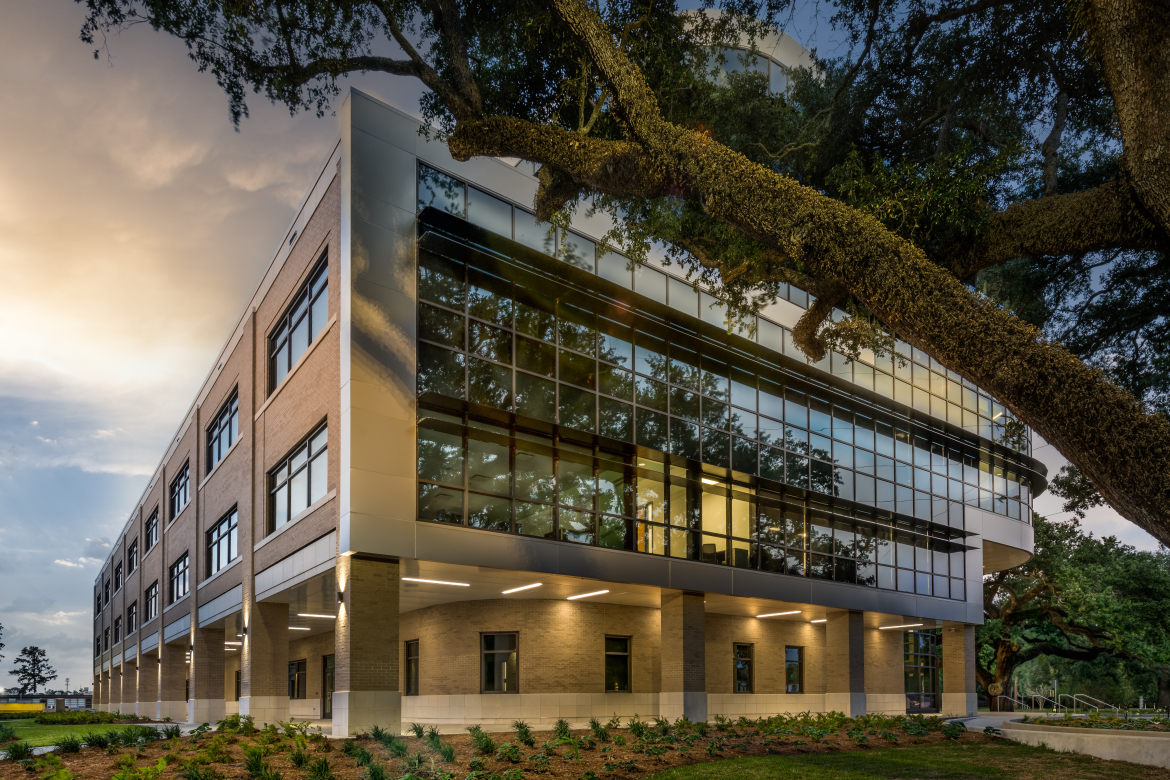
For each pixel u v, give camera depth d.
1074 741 17.61
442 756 14.01
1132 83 8.08
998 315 7.68
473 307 21.67
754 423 28.44
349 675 17.81
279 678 25.06
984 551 40.72
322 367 21.03
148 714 46.72
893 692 37.97
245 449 27.53
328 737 17.88
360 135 20.30
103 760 13.65
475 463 20.94
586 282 23.39
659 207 15.46
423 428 20.12
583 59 13.05
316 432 21.64
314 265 22.48
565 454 22.95
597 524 23.28
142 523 50.47
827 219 8.74
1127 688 70.06
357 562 18.45
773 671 32.62
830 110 14.28
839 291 13.70
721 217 9.88
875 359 32.84
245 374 28.42
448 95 12.32
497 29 14.13
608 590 24.47
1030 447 39.22
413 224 20.80
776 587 27.75
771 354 28.06
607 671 26.58
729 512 26.98
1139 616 44.38
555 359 23.17
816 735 19.00
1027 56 12.96
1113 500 6.84
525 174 23.44
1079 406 6.91
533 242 23.08
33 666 125.31
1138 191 8.12
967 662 37.12
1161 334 13.45
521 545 21.20
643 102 10.76
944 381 36.19
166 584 40.97
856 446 32.19
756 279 15.04
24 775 12.07
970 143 11.83
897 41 13.49
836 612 31.09
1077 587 45.28
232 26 12.62
